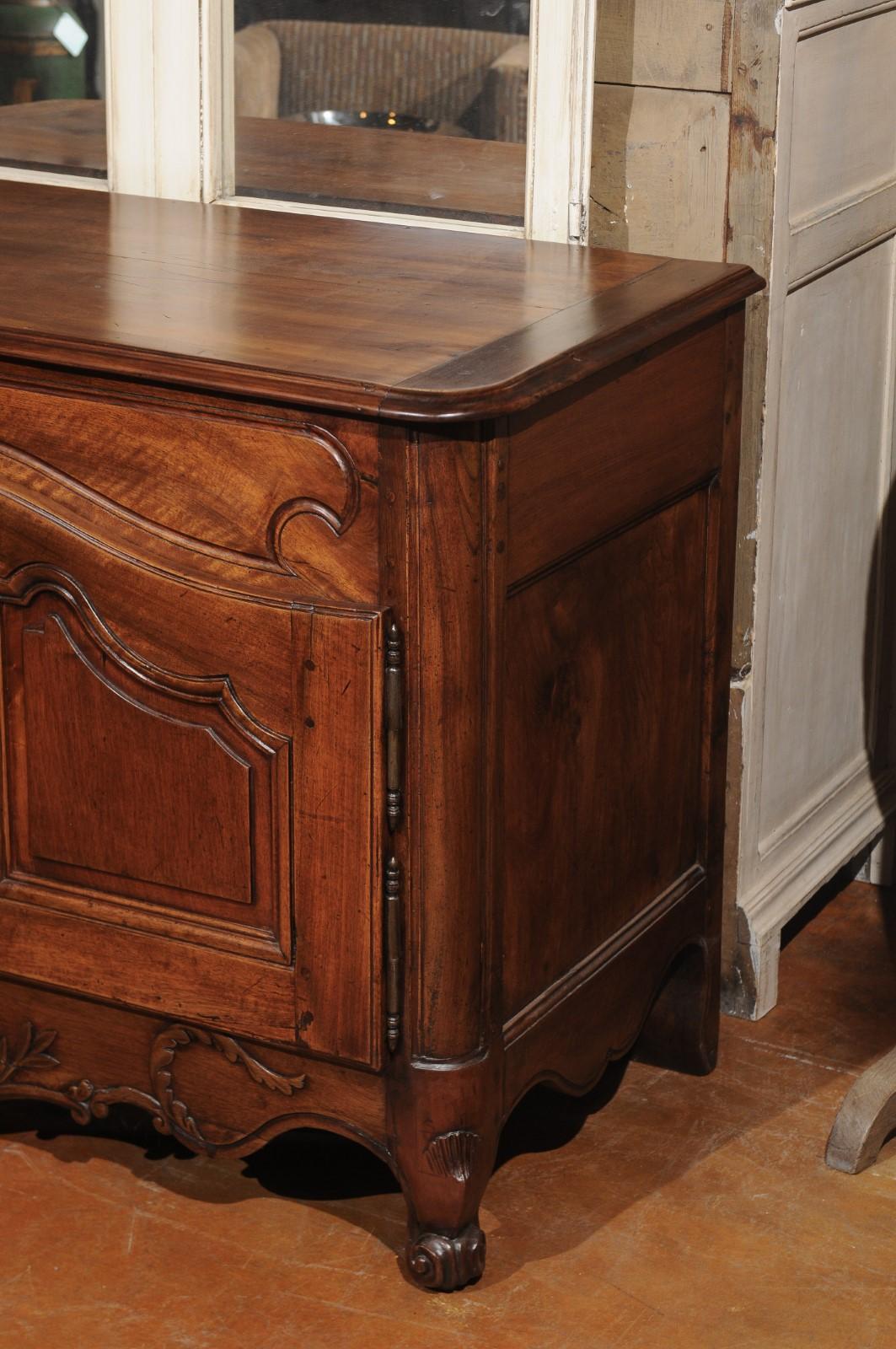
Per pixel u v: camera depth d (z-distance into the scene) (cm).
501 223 242
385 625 176
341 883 185
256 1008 194
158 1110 206
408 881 184
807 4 219
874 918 277
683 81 224
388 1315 196
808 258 233
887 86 244
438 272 211
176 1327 193
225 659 184
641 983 222
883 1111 221
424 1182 193
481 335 185
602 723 204
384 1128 194
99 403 182
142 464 183
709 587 222
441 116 240
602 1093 236
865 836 278
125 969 200
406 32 239
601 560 198
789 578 247
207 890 193
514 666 186
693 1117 231
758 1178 219
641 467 200
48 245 220
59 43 258
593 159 233
